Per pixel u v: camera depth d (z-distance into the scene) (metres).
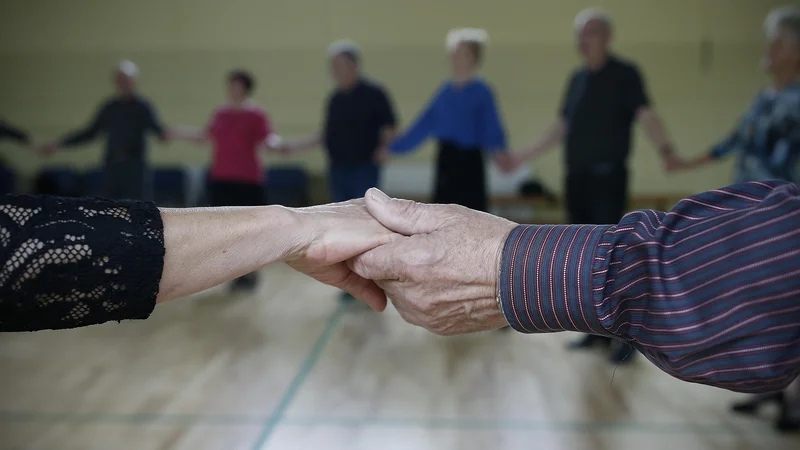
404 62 8.25
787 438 2.72
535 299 0.83
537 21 8.06
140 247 0.75
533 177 7.72
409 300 0.94
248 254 0.87
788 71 3.40
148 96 8.54
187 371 3.53
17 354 3.84
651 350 0.77
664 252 0.77
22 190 8.20
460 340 4.05
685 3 7.86
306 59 8.38
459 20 8.18
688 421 2.88
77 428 2.79
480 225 0.92
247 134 5.55
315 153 8.09
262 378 3.41
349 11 8.29
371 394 3.19
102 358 3.76
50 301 0.71
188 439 2.69
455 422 2.86
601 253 0.80
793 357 0.70
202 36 8.45
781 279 0.70
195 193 7.73
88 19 8.54
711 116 7.86
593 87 4.20
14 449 2.58
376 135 5.14
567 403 3.07
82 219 0.73
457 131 4.68
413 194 7.69
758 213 0.73
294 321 4.53
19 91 8.57
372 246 0.94
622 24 7.97
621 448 2.62
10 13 8.55
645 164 7.65
